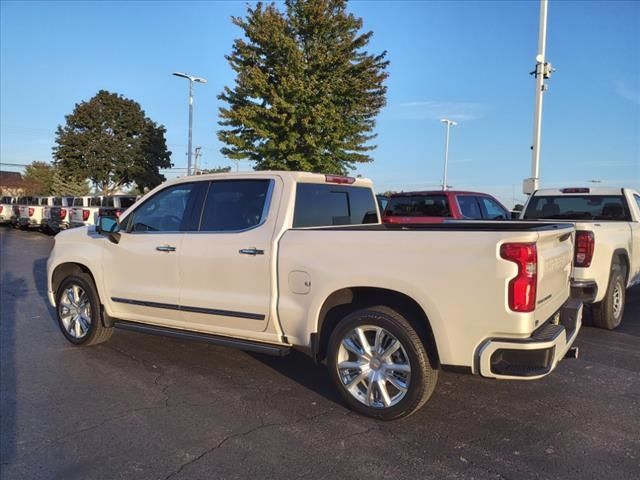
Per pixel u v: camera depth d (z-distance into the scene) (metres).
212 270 4.90
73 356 5.80
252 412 4.29
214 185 5.16
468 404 4.44
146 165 42.88
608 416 4.20
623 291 6.97
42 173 55.12
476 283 3.65
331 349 4.29
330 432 3.93
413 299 3.88
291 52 17.62
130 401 4.53
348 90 18.17
